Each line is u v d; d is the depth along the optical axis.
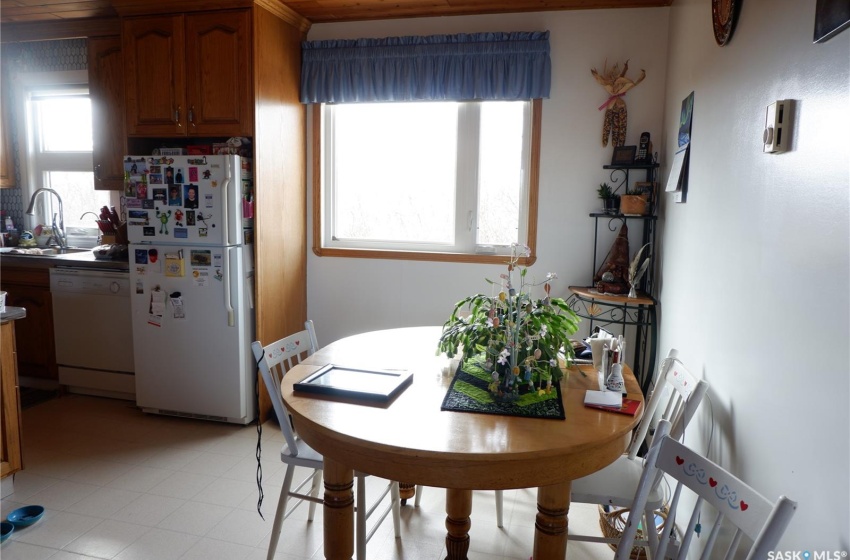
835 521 1.09
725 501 1.19
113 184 3.90
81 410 3.64
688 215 2.44
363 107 3.76
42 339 3.91
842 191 1.10
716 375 1.94
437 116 3.68
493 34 3.38
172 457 3.02
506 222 3.62
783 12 1.45
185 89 3.32
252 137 3.27
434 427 1.58
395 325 3.80
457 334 1.95
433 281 3.70
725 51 1.98
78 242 4.48
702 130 2.27
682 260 2.54
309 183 3.84
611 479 1.91
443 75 3.46
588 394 1.82
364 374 1.98
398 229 3.82
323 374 1.97
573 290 3.29
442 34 3.50
